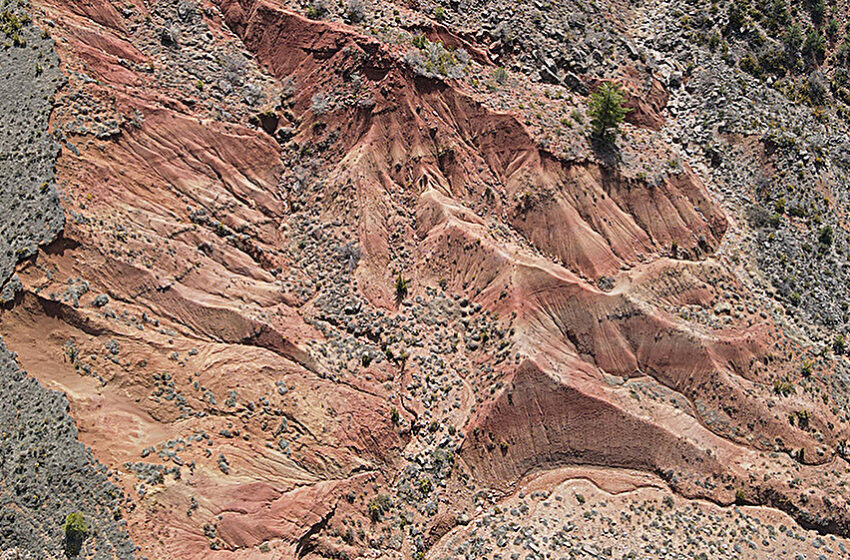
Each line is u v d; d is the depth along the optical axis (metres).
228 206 57.53
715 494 53.69
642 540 49.62
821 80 81.50
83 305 47.69
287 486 47.25
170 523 43.09
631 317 58.56
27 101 52.81
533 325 56.78
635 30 82.38
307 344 53.19
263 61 66.62
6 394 44.06
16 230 47.97
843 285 68.56
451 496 51.56
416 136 62.81
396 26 67.25
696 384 57.78
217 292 52.88
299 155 62.53
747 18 82.56
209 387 48.94
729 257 65.88
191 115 59.31
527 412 54.16
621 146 66.62
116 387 46.62
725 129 74.50
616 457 54.41
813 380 60.22
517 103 66.06
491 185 63.19
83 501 42.03
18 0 57.50
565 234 61.12
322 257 58.28
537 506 51.62
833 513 53.53
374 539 48.34
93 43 58.81
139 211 53.00
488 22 72.88
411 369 55.25
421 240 60.88
